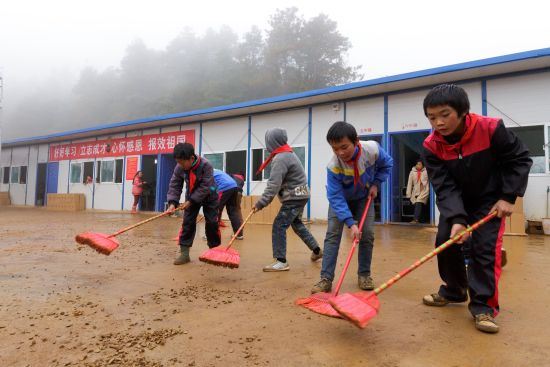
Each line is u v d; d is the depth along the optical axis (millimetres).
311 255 4629
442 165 2387
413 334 2080
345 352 1858
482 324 2096
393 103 8922
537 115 7320
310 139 10172
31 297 2789
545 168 7238
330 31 43094
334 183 2938
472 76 7848
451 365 1719
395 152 9406
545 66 7234
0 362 1749
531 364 1723
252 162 11328
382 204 8906
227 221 9930
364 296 2055
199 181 4035
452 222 2254
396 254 4695
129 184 14586
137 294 2893
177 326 2211
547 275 3496
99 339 2014
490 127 2119
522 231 6660
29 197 18906
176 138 13258
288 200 3791
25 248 5074
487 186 2279
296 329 2160
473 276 2230
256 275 3564
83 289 3025
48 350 1878
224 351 1869
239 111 11234
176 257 4441
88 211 14477
